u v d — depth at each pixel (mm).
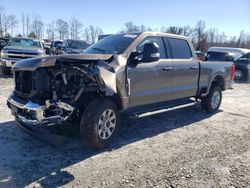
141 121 6449
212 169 4098
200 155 4598
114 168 4012
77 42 16859
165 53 5840
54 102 4199
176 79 6004
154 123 6367
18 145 4676
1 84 10258
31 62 4406
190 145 5055
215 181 3750
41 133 4379
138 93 5109
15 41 14227
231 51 18844
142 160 4316
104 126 4594
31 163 4059
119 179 3699
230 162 4375
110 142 4738
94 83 4348
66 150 4570
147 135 5508
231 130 6105
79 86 4359
